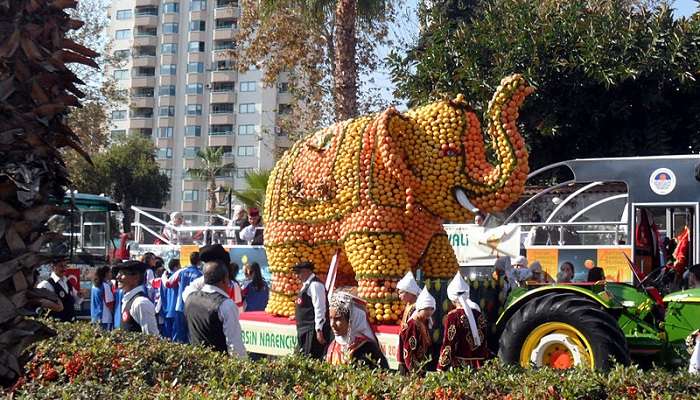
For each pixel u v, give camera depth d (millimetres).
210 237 18375
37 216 4102
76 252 19625
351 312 7352
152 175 51656
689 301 8859
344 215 10758
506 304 9375
